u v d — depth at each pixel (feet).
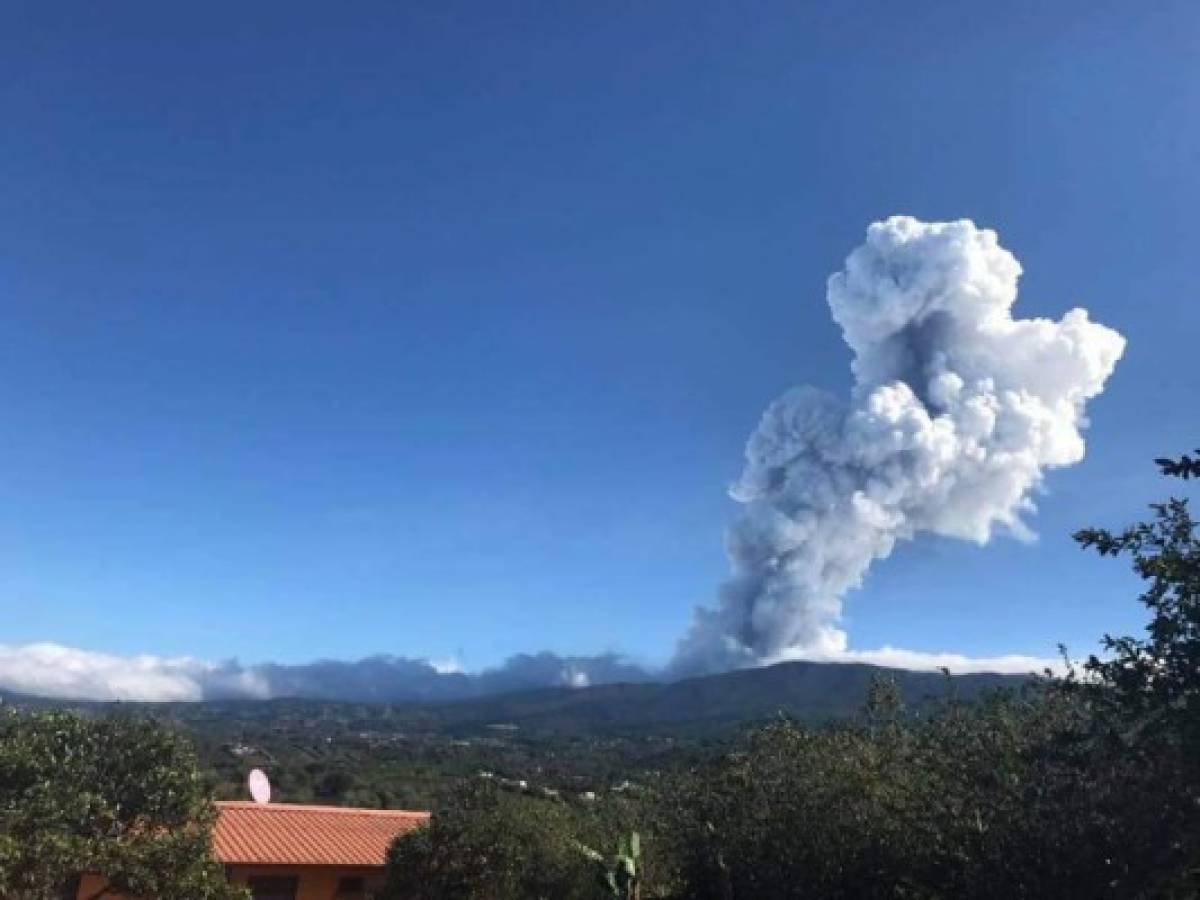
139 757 57.06
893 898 43.78
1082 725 39.78
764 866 51.52
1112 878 33.37
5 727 55.67
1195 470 25.49
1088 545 29.71
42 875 48.08
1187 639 27.12
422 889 87.40
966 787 41.45
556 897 84.48
